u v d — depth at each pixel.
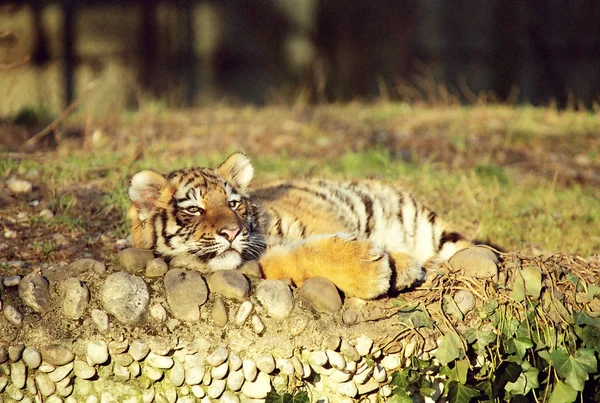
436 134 17.09
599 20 32.03
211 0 32.81
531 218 11.55
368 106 21.89
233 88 33.12
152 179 8.41
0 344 7.37
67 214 10.22
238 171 8.91
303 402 7.18
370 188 10.26
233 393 7.49
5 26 28.72
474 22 33.16
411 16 29.89
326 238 7.84
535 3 31.62
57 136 14.60
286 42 31.72
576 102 31.36
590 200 12.55
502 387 7.29
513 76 31.86
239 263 8.05
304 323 7.45
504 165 14.99
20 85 26.75
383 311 7.62
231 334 7.46
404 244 10.20
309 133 16.92
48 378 7.43
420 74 30.55
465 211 11.80
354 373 7.53
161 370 7.46
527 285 7.70
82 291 7.54
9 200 10.54
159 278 7.74
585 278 8.11
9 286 7.64
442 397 7.54
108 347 7.41
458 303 7.70
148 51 31.77
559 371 7.30
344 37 29.98
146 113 18.77
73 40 30.31
